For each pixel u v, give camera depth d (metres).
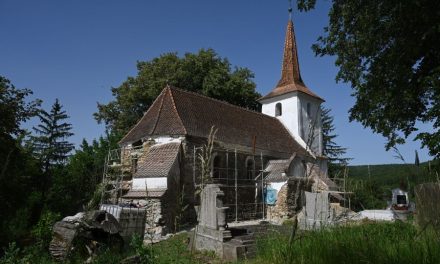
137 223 15.86
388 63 14.80
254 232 13.50
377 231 7.26
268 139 30.89
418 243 4.83
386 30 14.46
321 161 36.22
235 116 30.41
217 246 12.01
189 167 23.00
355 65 16.67
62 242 9.73
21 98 18.05
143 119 27.14
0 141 16.66
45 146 40.97
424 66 14.27
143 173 21.83
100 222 10.57
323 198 12.47
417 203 6.82
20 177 18.17
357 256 4.94
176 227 5.59
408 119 15.17
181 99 26.95
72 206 27.02
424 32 12.95
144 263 6.61
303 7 16.58
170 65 40.50
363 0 14.95
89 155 31.73
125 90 41.00
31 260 8.21
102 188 9.04
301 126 36.00
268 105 38.34
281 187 26.00
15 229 16.03
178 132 23.47
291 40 40.31
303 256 5.52
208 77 40.47
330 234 6.27
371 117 16.11
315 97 37.94
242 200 26.42
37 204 23.91
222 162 25.58
